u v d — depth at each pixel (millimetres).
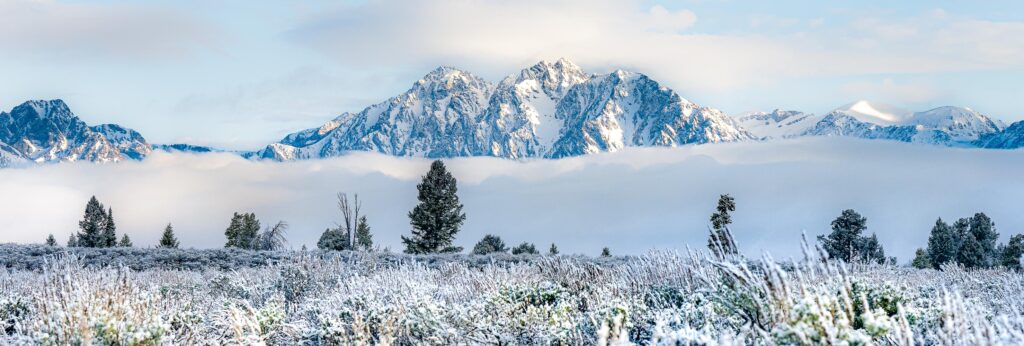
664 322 6016
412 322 7191
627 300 7922
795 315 4531
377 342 7016
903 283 9406
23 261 25844
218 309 8781
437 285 11414
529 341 7102
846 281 5379
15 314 8562
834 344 4293
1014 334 4609
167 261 27625
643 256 10688
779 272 4832
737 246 6441
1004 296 9250
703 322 6582
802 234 4902
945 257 53125
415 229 59062
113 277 8305
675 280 9055
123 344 5965
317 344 7473
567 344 6586
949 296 5004
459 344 6715
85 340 5723
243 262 27500
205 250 31453
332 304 9109
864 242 40719
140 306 7215
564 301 8367
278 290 11797
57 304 6562
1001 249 54750
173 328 7883
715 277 6918
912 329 6145
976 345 4551
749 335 5668
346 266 14680
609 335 6219
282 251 31172
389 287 9859
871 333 4832
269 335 7566
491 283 10375
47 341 6020
